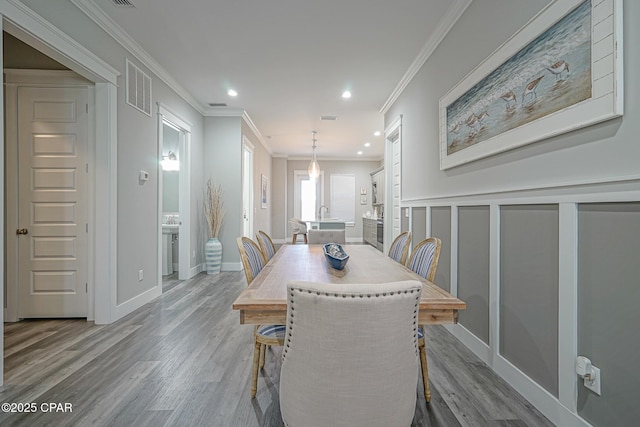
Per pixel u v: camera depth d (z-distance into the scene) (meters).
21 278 2.96
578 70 1.40
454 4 2.53
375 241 8.28
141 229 3.45
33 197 2.95
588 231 1.39
